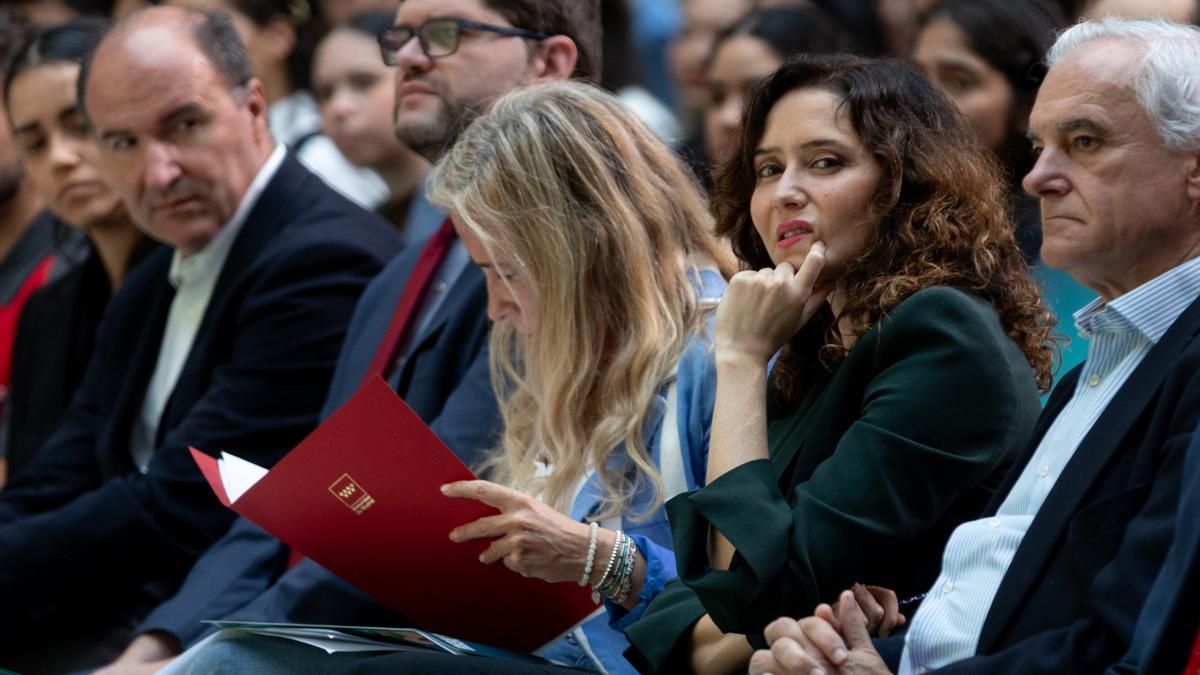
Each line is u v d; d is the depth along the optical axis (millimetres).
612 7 19734
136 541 13969
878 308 9016
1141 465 7629
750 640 8805
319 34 20891
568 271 10516
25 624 14281
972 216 9195
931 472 8516
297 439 14219
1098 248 8102
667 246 10852
